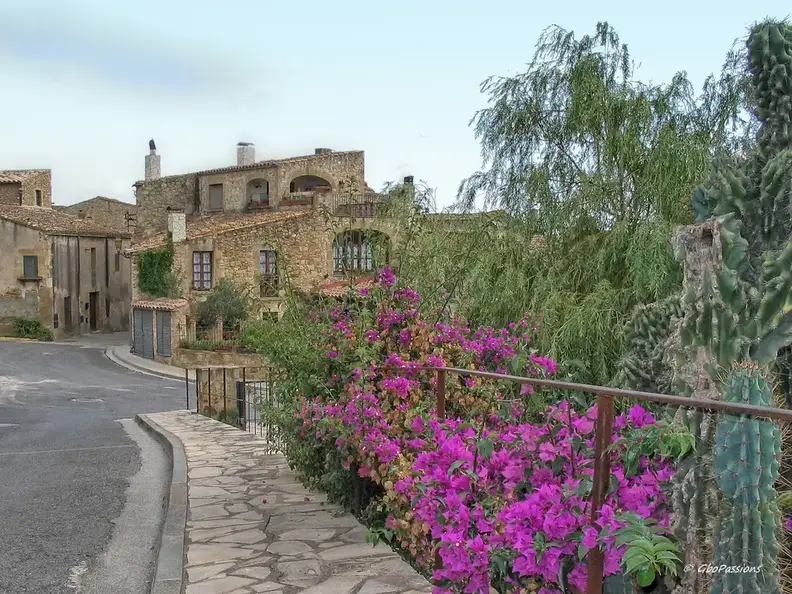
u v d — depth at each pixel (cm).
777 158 323
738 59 802
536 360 508
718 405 201
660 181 783
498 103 941
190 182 3862
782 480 264
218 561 470
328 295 708
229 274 2967
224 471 784
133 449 1057
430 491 335
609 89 866
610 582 271
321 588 416
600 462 255
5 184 4106
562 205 878
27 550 554
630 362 459
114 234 4212
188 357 2692
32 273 3559
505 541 289
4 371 2489
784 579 237
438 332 607
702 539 256
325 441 603
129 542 573
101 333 4094
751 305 279
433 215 869
